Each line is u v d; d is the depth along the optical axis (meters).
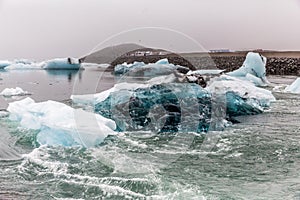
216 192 4.59
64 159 5.75
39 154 5.98
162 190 4.64
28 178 5.14
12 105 8.55
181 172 5.18
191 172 5.20
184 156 5.82
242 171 5.26
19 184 4.94
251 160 5.75
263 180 4.99
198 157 5.80
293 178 5.07
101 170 5.28
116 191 4.64
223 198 4.42
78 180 5.00
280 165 5.58
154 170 5.21
